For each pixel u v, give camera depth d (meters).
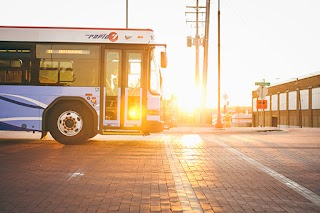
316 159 10.02
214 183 6.87
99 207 5.23
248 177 7.45
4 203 5.39
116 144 13.18
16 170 7.89
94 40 12.70
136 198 5.73
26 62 12.65
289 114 65.69
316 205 5.45
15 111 12.62
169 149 11.84
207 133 22.08
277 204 5.48
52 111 12.66
